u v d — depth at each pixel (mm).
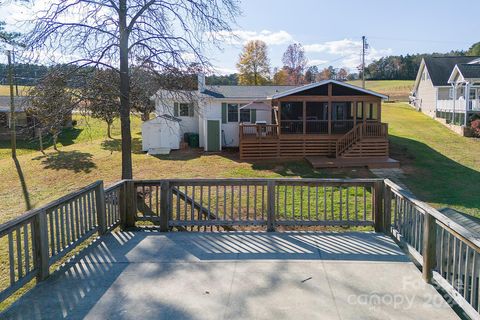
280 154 20453
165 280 4602
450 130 27922
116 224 6707
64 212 5402
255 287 4402
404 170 17625
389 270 4863
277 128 20562
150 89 11844
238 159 20047
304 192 13039
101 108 11484
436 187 14688
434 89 34219
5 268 7039
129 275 4742
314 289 4344
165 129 22031
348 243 5883
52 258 4836
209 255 5402
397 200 5969
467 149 21906
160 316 3779
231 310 3885
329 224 6508
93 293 4273
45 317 3771
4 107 28781
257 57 49625
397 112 37875
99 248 5688
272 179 6539
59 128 11016
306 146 20469
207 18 10859
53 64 10234
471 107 26844
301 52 62531
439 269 4395
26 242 4371
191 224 6645
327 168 18156
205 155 20984
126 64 10625
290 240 6035
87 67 10508
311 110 22125
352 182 6469
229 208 10805
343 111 22219
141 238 6156
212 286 4438
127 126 11016
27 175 18141
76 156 21562
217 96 22734
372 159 19094
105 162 19750
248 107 21297
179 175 16547
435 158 19781
